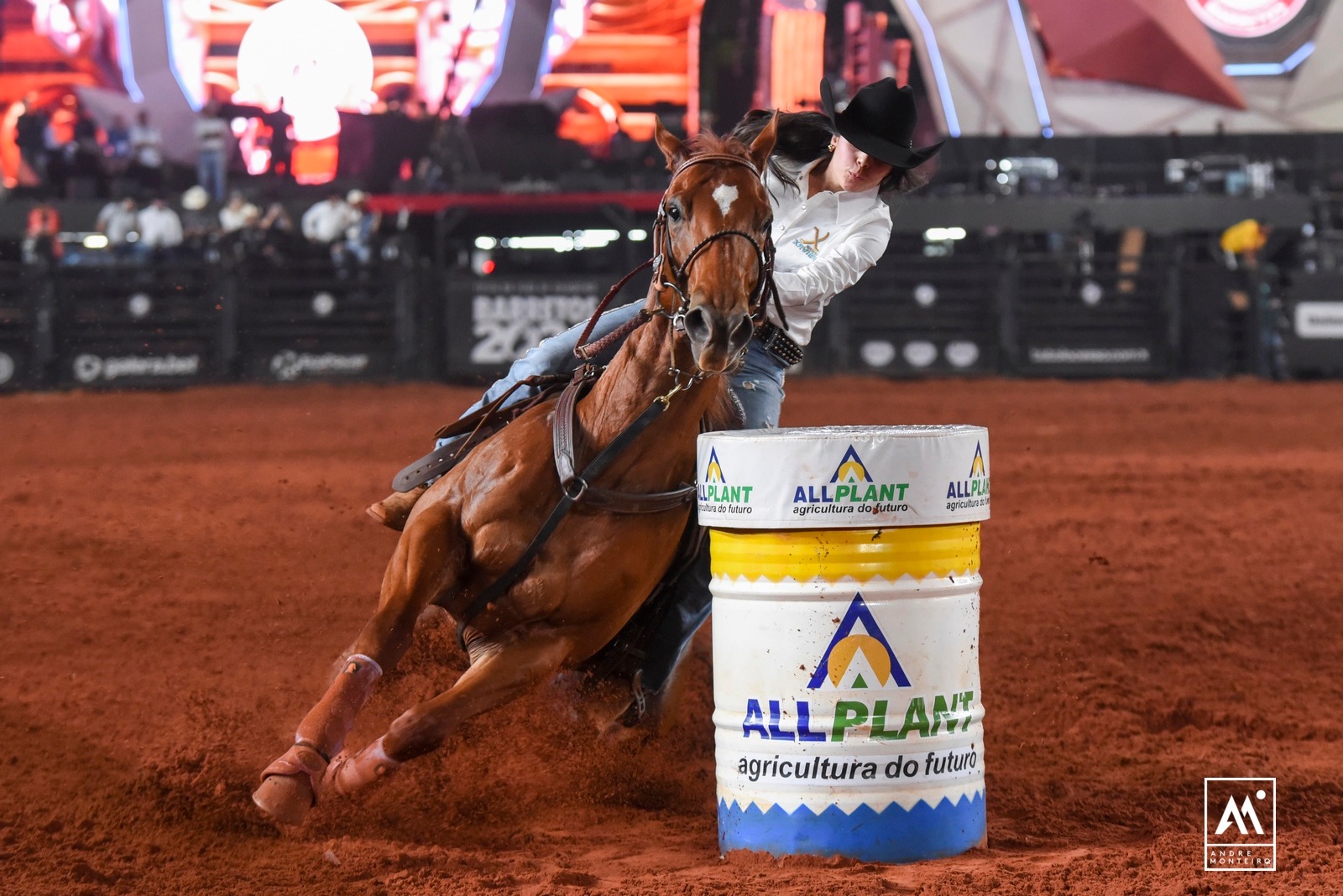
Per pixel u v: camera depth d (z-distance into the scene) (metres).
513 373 6.36
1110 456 17.80
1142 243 30.53
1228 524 13.03
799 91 29.78
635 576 5.46
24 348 27.12
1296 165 30.72
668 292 5.14
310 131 29.75
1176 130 31.03
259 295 27.89
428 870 4.96
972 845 5.14
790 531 4.92
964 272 29.33
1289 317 29.33
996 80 31.02
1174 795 6.11
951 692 5.04
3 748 6.48
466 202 28.27
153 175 29.14
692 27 29.77
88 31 29.44
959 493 5.01
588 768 6.23
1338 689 8.10
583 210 28.83
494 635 5.49
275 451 17.91
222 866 5.00
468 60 29.69
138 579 10.44
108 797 5.72
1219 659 8.73
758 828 5.06
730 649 5.12
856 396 25.27
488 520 5.38
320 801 5.57
